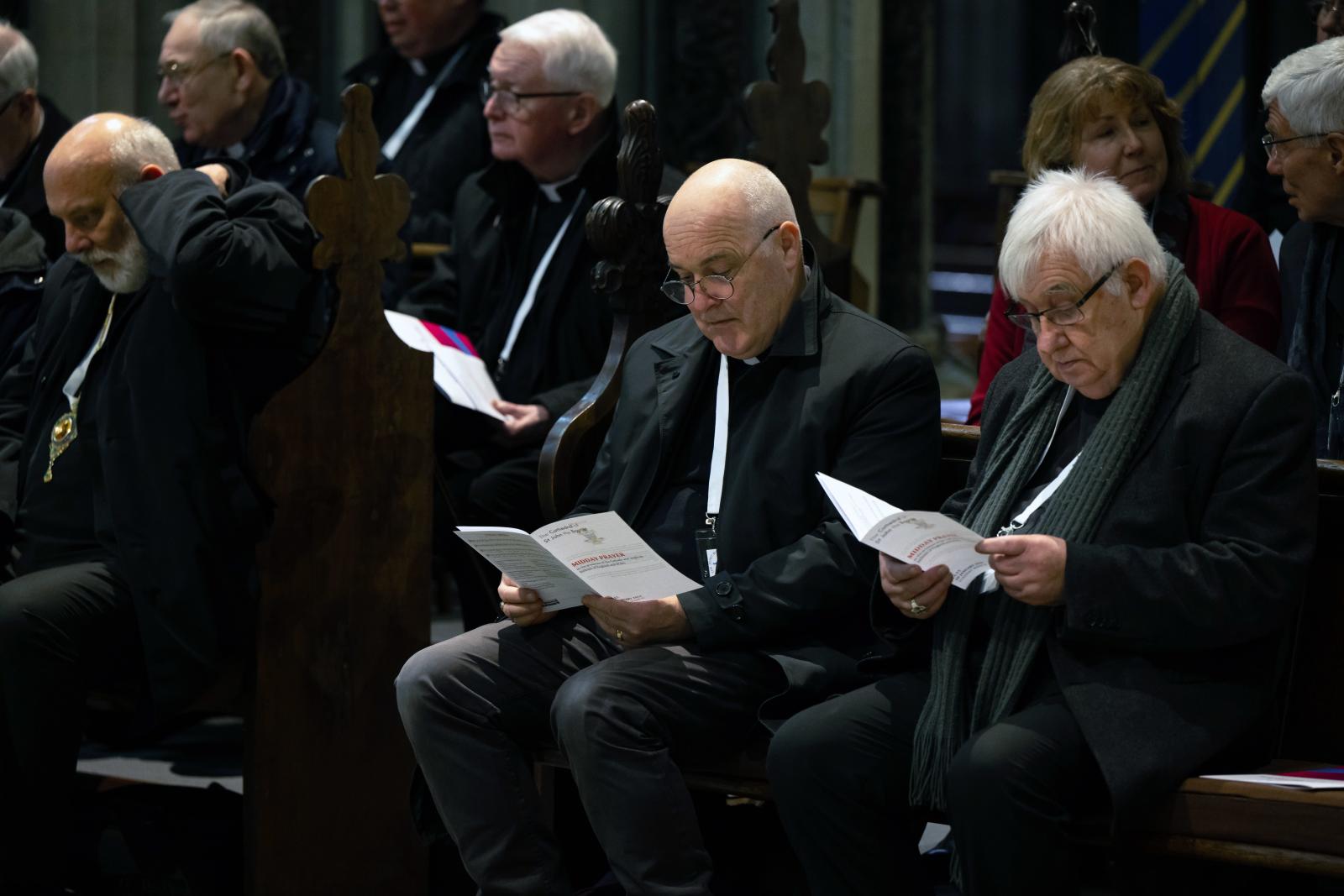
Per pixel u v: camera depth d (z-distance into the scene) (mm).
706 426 11562
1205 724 9250
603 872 13070
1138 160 12867
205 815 13344
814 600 10602
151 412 12578
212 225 12609
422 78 20562
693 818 10383
